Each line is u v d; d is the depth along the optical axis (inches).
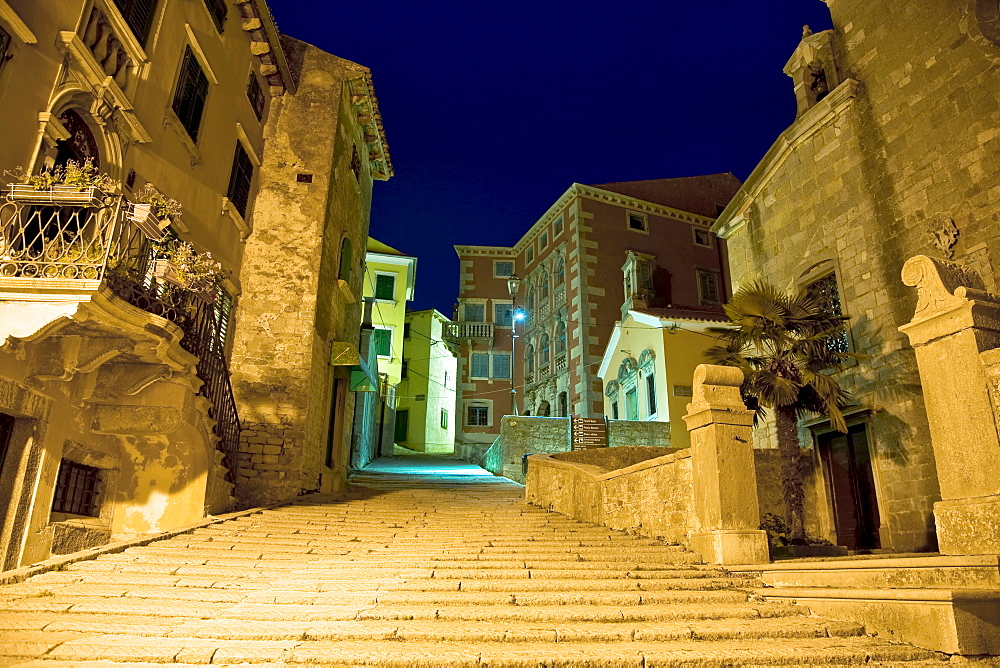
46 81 322.3
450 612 236.2
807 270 631.2
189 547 331.3
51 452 314.2
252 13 597.9
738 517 319.9
